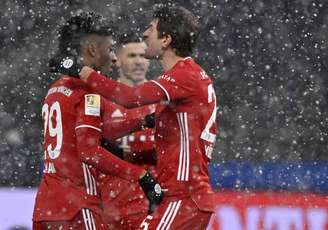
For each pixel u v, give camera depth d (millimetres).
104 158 13680
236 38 34406
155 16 14250
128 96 13680
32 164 30672
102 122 14203
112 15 33250
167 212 13648
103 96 13789
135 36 18047
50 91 14445
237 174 26797
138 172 13672
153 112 14828
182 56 14180
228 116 33656
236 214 24391
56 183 13953
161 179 13820
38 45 33438
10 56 33219
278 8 34625
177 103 13836
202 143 13953
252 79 34219
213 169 26766
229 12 34531
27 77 33000
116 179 16500
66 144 13953
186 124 13797
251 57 34312
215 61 34281
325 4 34688
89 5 33625
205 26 34344
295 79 34219
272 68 34312
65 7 33719
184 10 14203
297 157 33281
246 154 33094
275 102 33938
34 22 33562
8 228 23312
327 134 33531
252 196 24641
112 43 14680
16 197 23719
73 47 14375
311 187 27125
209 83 14227
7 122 31938
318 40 34656
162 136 13977
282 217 24578
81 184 13922
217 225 24266
